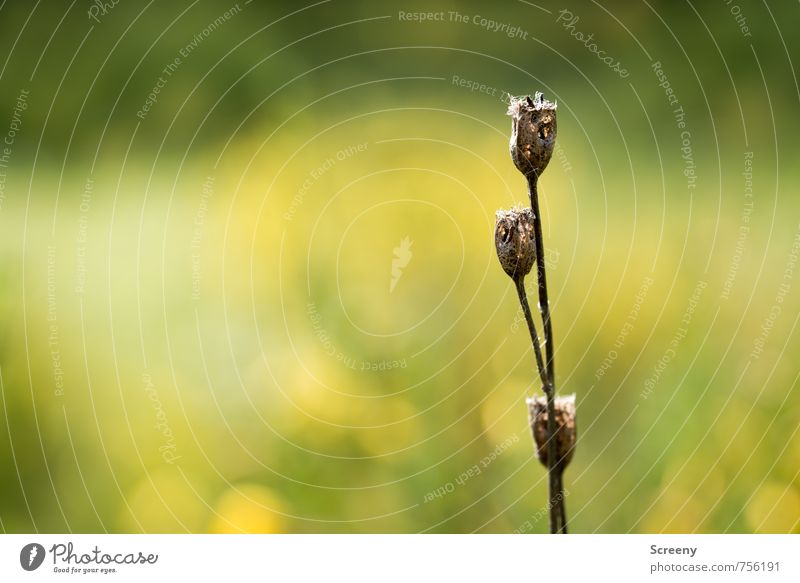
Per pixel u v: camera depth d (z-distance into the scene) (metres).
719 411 0.77
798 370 0.77
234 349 0.87
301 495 0.78
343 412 0.82
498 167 1.05
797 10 1.27
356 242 0.93
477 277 0.89
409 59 1.51
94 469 0.80
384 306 0.87
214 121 1.34
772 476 0.72
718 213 0.97
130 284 0.93
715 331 0.83
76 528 0.76
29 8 1.37
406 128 1.21
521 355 0.84
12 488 0.77
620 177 1.10
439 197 0.96
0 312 0.85
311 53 1.49
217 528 0.75
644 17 1.43
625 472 0.78
